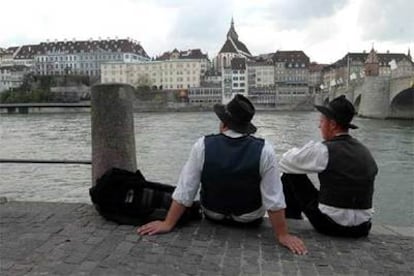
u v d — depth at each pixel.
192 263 4.23
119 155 5.96
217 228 5.11
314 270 4.16
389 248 4.73
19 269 4.03
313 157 4.94
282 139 49.84
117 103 5.90
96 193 5.25
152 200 5.23
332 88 140.25
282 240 4.70
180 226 5.12
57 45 183.50
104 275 3.95
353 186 4.84
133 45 185.62
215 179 4.89
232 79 167.62
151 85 166.62
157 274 3.99
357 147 4.91
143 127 70.12
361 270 4.19
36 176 22.22
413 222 16.48
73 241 4.68
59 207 5.84
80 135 50.19
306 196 5.20
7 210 5.70
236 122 4.84
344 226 4.89
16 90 155.12
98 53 178.88
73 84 156.12
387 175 26.08
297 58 184.00
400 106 88.31
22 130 57.94
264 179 4.76
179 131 60.62
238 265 4.21
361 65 160.75
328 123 4.98
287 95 165.12
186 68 168.88
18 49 191.50
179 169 27.92
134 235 4.86
